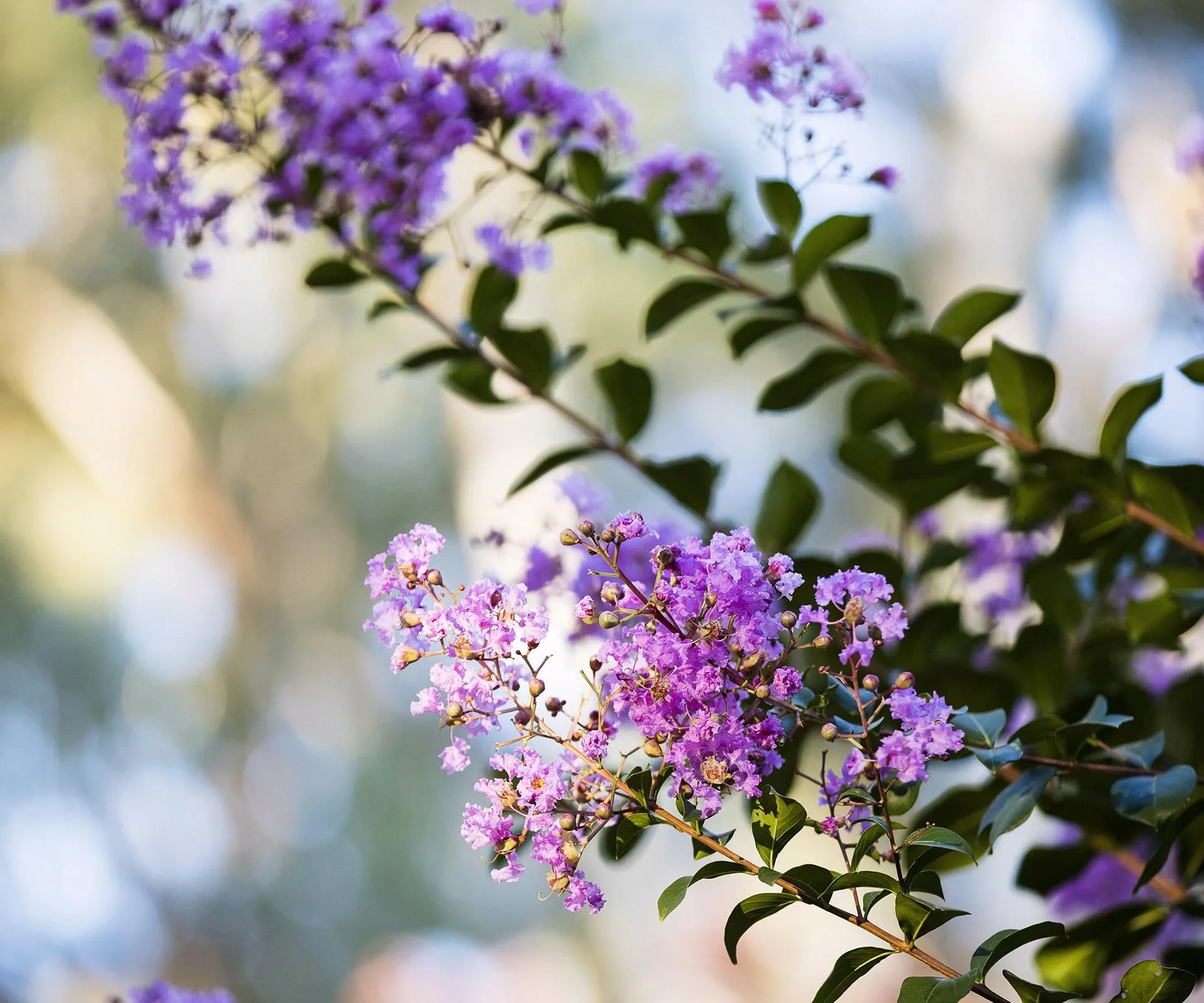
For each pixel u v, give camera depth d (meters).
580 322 5.69
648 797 1.16
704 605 1.15
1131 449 1.60
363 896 7.17
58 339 6.44
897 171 1.33
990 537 1.46
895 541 1.50
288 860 7.18
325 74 1.35
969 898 2.72
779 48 1.32
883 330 1.39
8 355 6.42
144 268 6.40
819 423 5.79
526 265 1.40
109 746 7.12
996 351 1.35
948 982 1.16
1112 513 1.35
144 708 7.12
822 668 1.16
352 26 1.36
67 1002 6.66
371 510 6.96
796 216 1.38
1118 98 4.81
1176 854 1.31
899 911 1.17
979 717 1.24
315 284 1.43
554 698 1.17
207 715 7.18
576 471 1.36
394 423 6.75
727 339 1.41
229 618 7.09
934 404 1.42
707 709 1.15
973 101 5.04
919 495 1.40
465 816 1.16
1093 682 1.37
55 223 6.25
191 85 1.35
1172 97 4.68
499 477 5.26
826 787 1.17
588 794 1.16
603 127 1.40
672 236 1.43
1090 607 1.38
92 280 6.44
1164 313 3.87
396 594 1.17
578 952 6.06
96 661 6.85
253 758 7.19
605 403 1.43
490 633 1.16
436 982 6.07
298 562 7.05
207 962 6.93
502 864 1.18
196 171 1.37
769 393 1.41
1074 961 1.31
